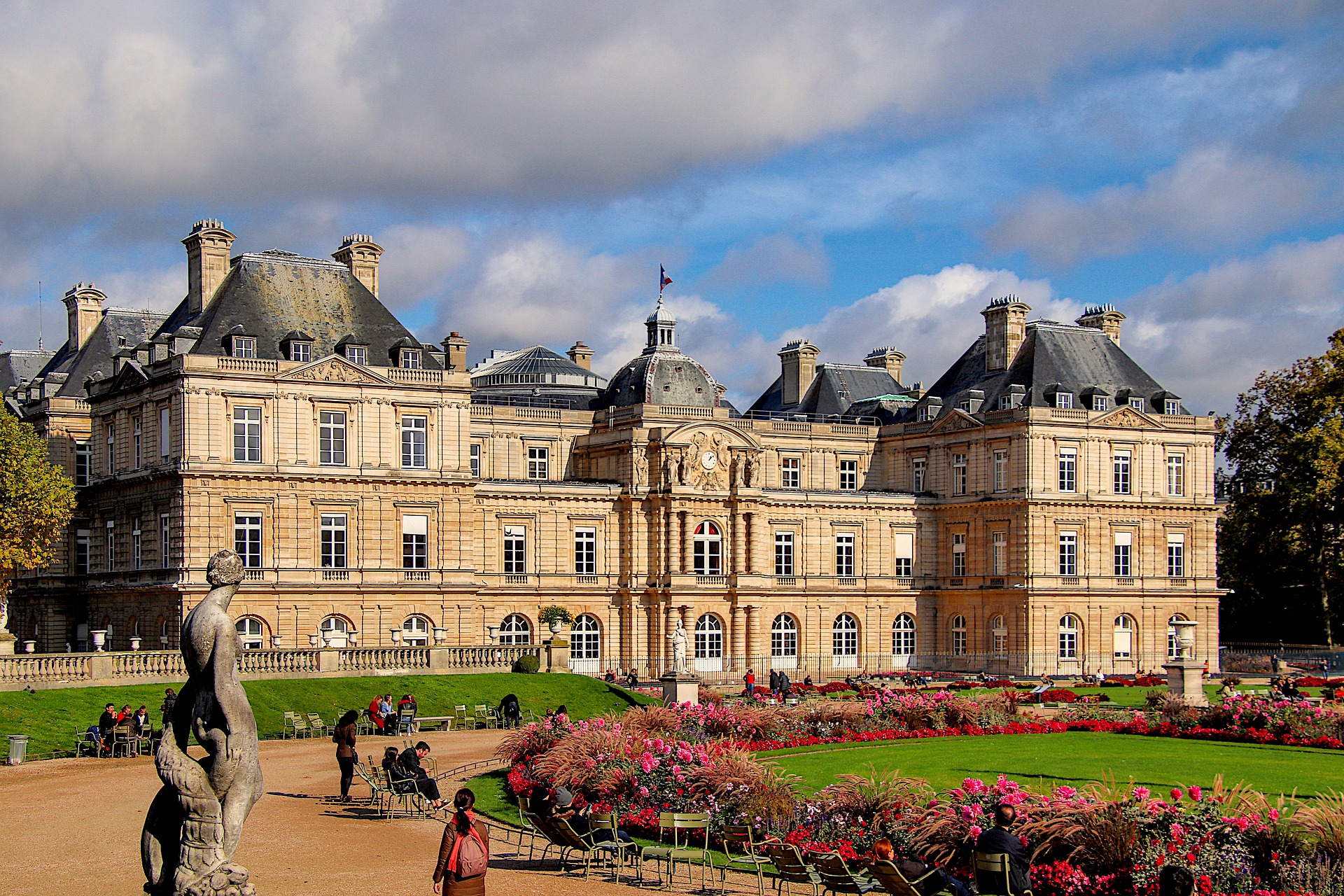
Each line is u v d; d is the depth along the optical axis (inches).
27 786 2007.9
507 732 2795.3
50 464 3986.2
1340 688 3528.5
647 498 4426.7
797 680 4598.9
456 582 3853.3
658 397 4594.0
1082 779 1990.7
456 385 3885.3
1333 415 4835.1
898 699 2687.0
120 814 1750.7
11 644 3024.1
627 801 1690.5
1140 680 4035.4
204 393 3560.5
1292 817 1350.9
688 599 4384.8
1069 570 4623.5
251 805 1047.6
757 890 1397.6
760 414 5644.7
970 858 1349.7
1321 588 5009.8
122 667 2824.8
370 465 3757.4
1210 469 4874.5
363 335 3890.3
